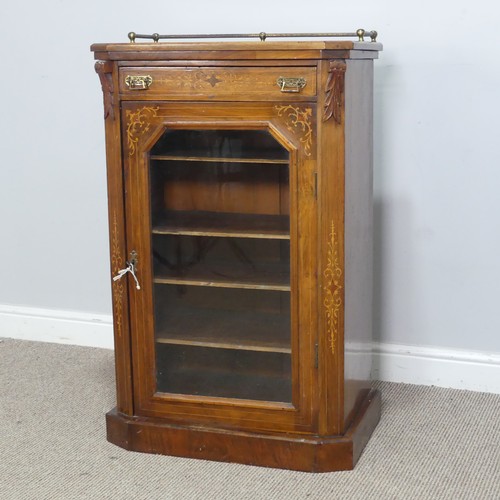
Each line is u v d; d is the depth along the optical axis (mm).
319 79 1937
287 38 2604
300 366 2082
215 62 1994
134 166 2107
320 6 2549
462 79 2453
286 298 2080
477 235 2518
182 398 2182
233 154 2053
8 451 2225
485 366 2561
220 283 2125
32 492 2021
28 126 2936
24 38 2873
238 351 2139
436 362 2607
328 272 2027
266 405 2121
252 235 2078
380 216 2596
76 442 2271
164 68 2029
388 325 2646
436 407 2467
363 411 2246
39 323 3055
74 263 2992
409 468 2111
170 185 2119
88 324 2998
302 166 1987
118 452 2215
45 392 2596
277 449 2107
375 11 2496
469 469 2104
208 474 2094
